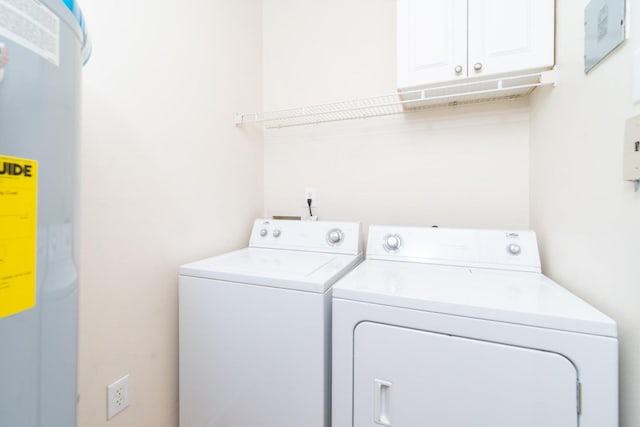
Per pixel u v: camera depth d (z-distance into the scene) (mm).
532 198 1406
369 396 907
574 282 967
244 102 1776
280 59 1960
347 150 1815
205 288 1160
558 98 1101
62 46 470
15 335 398
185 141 1341
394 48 1693
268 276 1058
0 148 374
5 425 387
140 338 1137
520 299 842
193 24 1386
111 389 1034
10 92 385
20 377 406
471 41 1236
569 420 715
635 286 674
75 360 513
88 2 945
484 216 1539
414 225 1672
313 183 1899
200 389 1171
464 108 1571
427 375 841
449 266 1251
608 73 775
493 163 1521
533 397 744
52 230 453
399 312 872
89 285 968
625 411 718
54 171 455
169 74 1255
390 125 1720
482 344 787
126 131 1075
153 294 1187
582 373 706
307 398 996
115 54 1034
